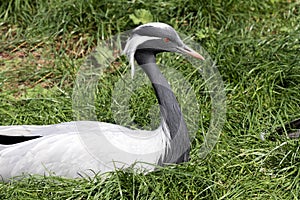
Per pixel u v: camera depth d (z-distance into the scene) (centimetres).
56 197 963
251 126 1141
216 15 1436
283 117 1173
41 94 1267
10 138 1018
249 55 1295
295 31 1355
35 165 991
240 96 1212
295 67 1252
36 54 1405
